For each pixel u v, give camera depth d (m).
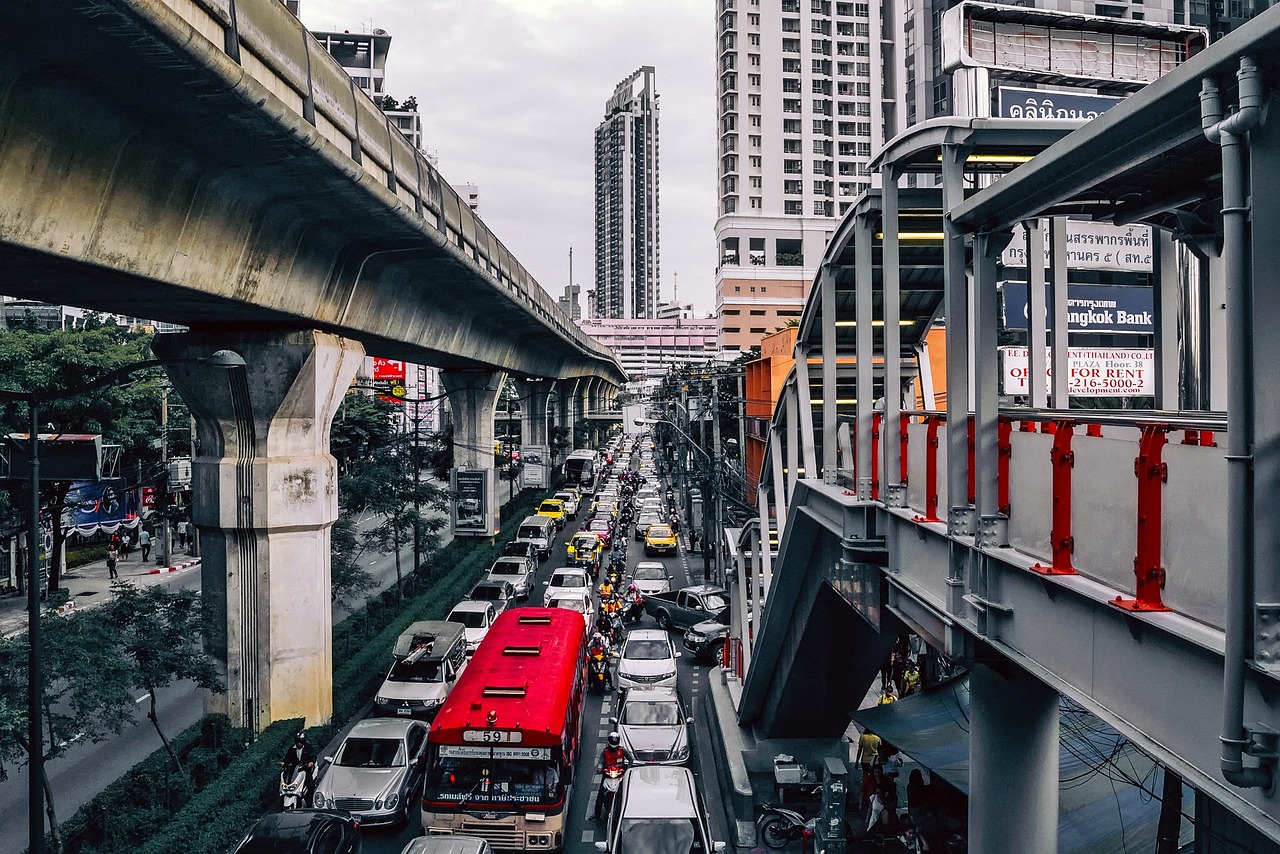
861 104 102.38
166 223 14.91
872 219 10.87
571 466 78.12
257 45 13.74
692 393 60.78
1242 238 4.07
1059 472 6.04
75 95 11.72
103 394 33.16
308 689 22.47
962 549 7.67
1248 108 3.94
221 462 21.80
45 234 12.19
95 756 21.19
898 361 10.02
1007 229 6.97
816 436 20.09
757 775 18.42
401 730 18.58
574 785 19.00
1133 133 4.97
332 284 22.05
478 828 15.09
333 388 23.23
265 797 17.80
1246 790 4.20
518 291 38.44
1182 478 4.77
